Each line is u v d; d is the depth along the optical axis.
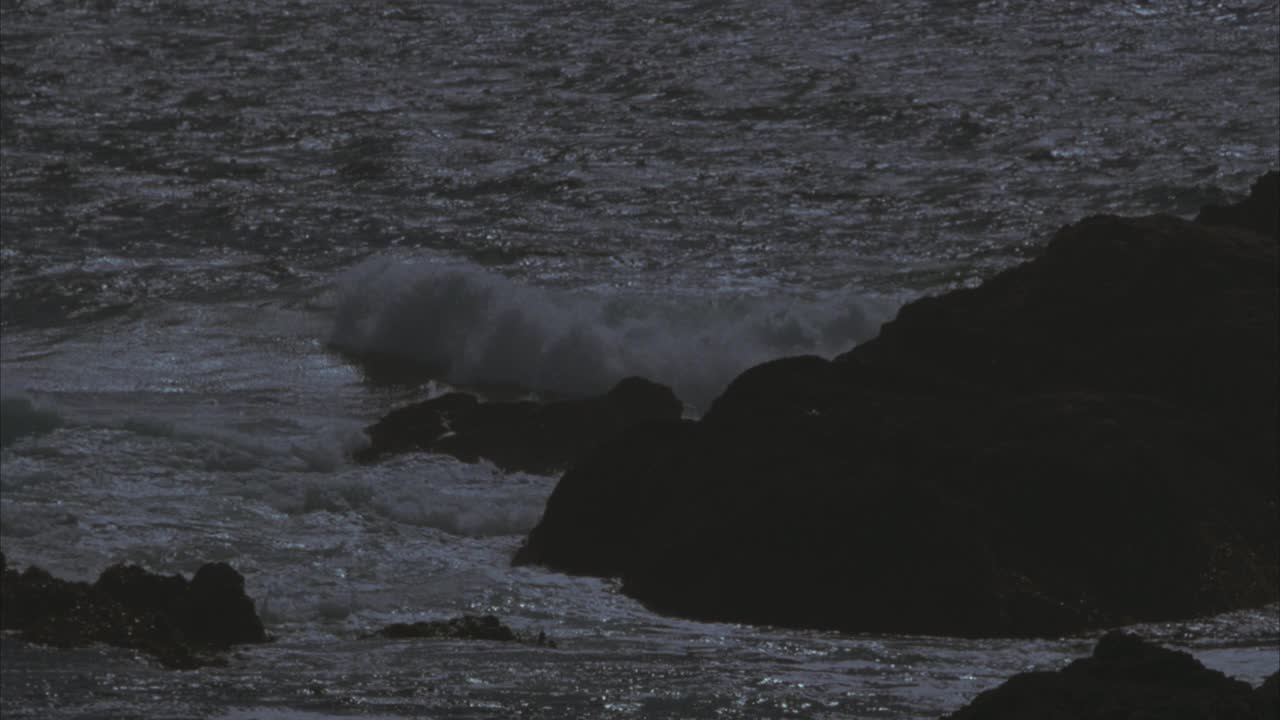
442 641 43.66
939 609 49.75
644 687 36.03
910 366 61.44
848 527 51.66
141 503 59.84
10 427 68.06
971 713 24.62
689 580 52.03
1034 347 62.00
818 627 49.81
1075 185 114.44
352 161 123.56
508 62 155.00
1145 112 132.38
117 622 41.12
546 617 49.47
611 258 100.12
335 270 98.50
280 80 149.88
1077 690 24.25
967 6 169.75
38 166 121.44
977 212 108.62
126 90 146.38
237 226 107.06
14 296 92.38
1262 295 62.50
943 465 54.94
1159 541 52.62
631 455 57.47
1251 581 52.75
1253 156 120.12
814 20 167.38
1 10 176.38
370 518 59.59
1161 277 63.59
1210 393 59.59
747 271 97.19
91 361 82.06
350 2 178.25
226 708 32.38
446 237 105.25
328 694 34.09
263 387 79.12
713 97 140.75
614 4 175.38
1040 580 51.41
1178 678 24.77
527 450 67.44
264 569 53.72
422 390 80.19
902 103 136.00
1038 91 139.25
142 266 98.38
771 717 33.72
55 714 31.58
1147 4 167.88
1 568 43.75
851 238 103.81
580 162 122.50
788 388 60.12
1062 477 53.94
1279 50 151.38
